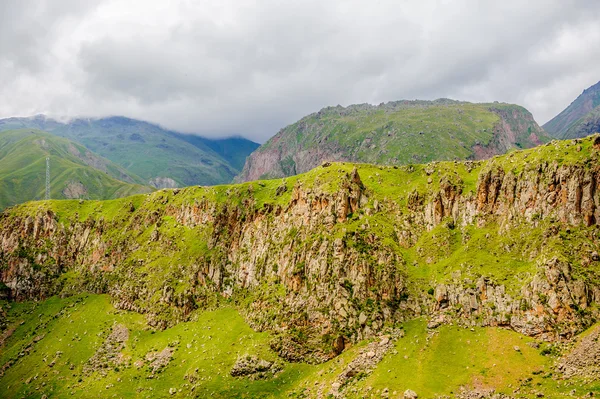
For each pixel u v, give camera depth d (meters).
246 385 175.75
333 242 199.25
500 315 153.12
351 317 180.12
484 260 172.62
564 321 140.12
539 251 160.50
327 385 160.00
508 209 181.38
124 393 190.75
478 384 135.25
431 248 194.50
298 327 187.88
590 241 154.38
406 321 174.25
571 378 124.50
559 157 171.75
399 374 148.75
